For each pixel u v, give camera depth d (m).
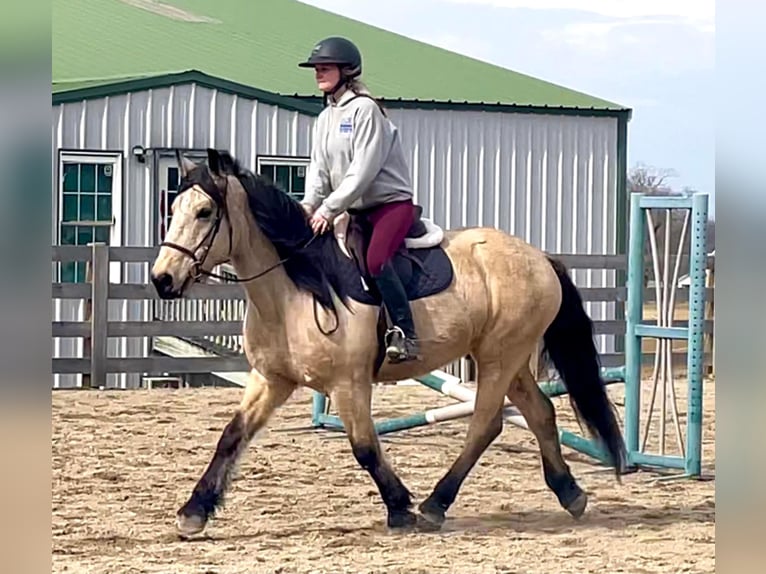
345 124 6.53
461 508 7.57
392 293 6.47
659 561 6.16
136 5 24.25
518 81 21.16
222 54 21.31
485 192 18.88
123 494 7.79
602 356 15.41
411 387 13.70
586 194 19.47
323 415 10.55
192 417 11.06
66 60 19.73
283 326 6.39
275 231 6.33
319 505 7.55
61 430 10.23
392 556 6.20
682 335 8.61
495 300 6.89
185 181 6.30
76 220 16.33
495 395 6.95
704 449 9.93
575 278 19.45
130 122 16.50
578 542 6.61
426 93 19.23
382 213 6.62
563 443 8.69
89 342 14.11
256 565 5.95
